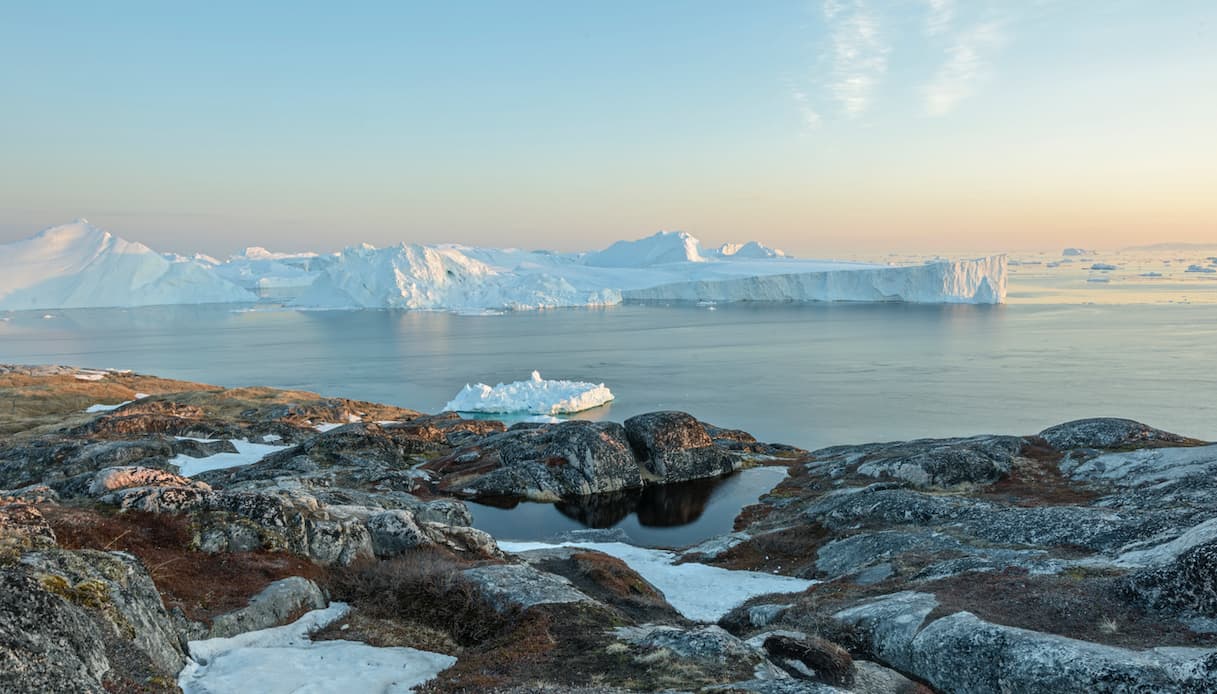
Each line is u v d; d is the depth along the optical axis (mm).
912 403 114562
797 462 61281
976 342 190375
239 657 15477
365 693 14141
